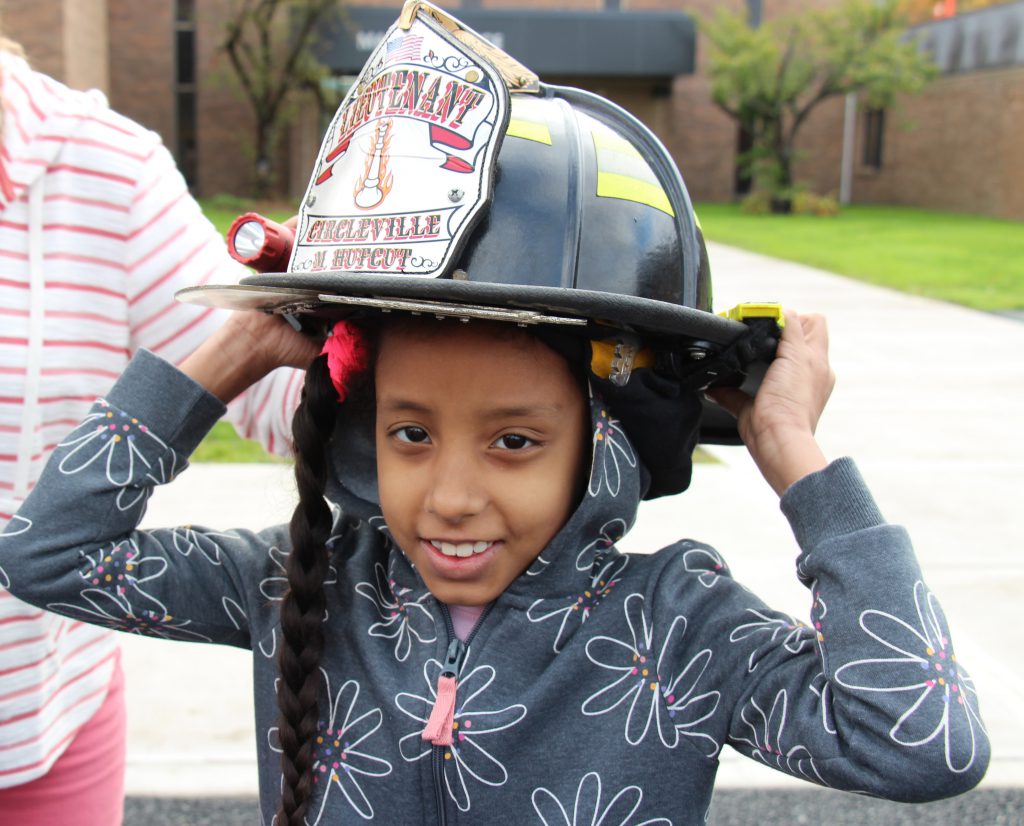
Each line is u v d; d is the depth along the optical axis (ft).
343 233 4.28
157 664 11.70
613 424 4.46
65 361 5.54
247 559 5.08
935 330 33.73
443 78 4.24
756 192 109.40
